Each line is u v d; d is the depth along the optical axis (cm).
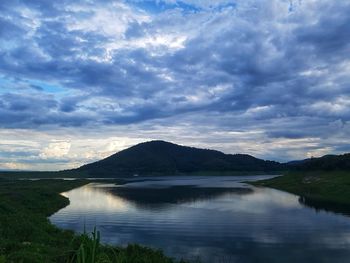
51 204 6119
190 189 10875
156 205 6531
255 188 11212
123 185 13575
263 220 4753
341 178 9631
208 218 4919
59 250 2120
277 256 3005
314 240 3544
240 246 3300
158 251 2519
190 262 2686
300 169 13138
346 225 4359
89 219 4834
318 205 6388
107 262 1038
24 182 12475
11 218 3194
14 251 1983
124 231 3978
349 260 2902
